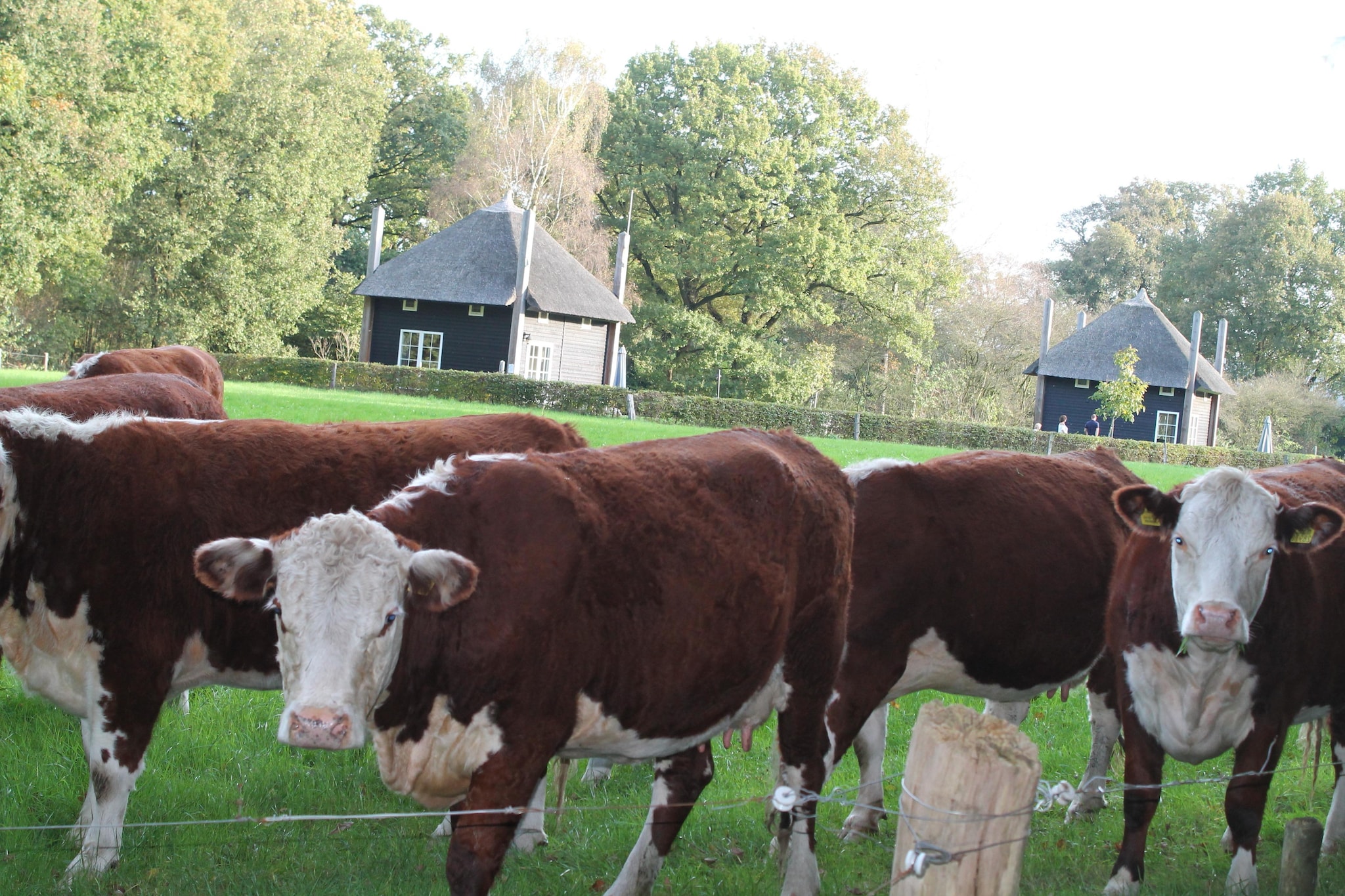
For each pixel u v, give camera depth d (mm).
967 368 63469
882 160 59125
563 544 4703
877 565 6422
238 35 49844
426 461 6605
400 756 4625
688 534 5109
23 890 5254
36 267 42656
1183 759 6109
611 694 4871
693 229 55781
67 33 38656
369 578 4129
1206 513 5637
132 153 41938
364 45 61062
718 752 8258
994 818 3592
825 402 61031
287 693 4164
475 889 4523
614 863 6117
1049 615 6938
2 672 8133
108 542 5531
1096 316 96938
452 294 44875
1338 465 7945
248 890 5395
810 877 5703
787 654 5773
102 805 5547
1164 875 6203
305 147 50906
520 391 39031
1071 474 7535
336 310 59875
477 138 62469
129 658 5582
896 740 8773
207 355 12703
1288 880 5121
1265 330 80938
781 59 59156
